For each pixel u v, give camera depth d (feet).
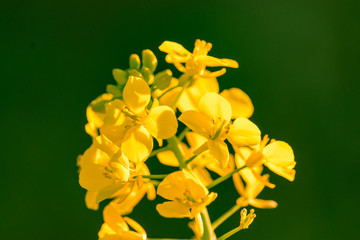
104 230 0.91
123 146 0.88
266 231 1.22
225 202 1.21
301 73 1.28
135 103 0.89
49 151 1.26
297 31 1.30
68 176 1.26
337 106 1.27
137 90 0.89
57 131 1.27
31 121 1.28
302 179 1.24
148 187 0.93
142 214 1.20
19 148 1.27
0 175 1.25
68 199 1.25
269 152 0.91
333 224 1.23
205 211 0.92
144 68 0.93
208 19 1.30
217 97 0.89
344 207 1.23
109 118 0.89
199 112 0.89
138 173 0.90
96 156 0.91
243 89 1.27
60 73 1.30
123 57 1.30
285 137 1.26
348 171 1.25
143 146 0.88
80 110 1.28
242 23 1.30
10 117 1.28
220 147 0.89
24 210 1.24
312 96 1.27
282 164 0.91
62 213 1.24
